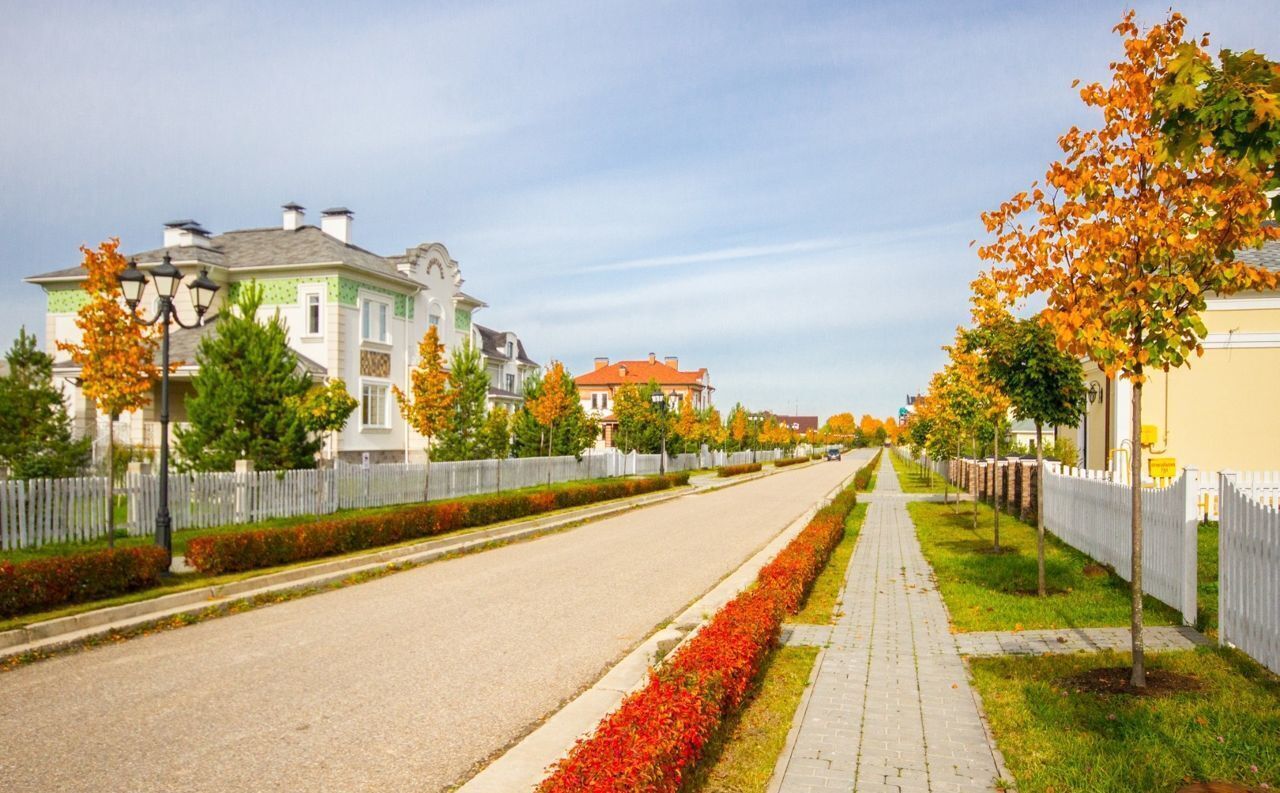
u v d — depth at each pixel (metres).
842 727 5.50
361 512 20.22
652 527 19.83
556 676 7.04
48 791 4.63
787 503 27.59
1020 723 5.40
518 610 9.85
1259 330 17.53
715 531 18.89
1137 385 6.08
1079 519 13.27
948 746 5.13
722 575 12.57
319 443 20.75
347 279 30.53
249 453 19.31
